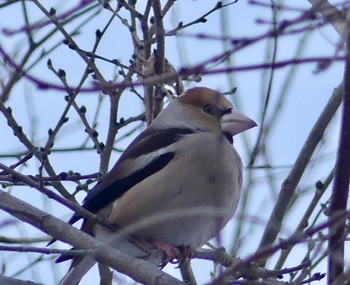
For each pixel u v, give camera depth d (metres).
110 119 10.97
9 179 8.70
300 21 5.10
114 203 10.69
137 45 11.15
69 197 10.37
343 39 5.31
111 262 7.98
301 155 9.64
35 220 8.20
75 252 7.30
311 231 5.36
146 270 7.82
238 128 11.32
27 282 6.86
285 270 8.08
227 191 10.54
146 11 11.15
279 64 4.92
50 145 10.12
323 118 9.60
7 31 6.44
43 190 8.43
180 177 10.51
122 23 11.20
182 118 11.40
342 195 6.27
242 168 10.87
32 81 5.38
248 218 7.24
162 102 11.68
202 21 10.81
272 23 5.69
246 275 8.00
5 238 9.80
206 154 10.52
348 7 5.53
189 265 10.37
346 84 6.06
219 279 5.41
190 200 10.46
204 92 11.56
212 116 11.38
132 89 11.33
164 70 11.02
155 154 10.74
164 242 10.41
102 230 10.43
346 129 6.20
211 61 5.19
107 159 10.94
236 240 9.04
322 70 5.01
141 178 10.70
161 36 10.83
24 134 10.16
